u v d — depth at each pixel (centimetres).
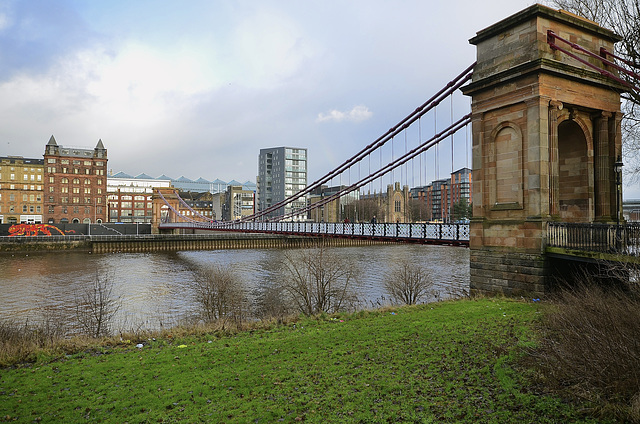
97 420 791
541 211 1877
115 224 10388
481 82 2112
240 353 1173
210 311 2912
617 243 1568
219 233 10494
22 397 902
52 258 7138
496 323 1366
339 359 1089
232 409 816
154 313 3102
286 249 9112
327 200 4094
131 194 15200
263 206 14012
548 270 1872
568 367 766
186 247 9200
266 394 884
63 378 1014
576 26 2005
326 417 762
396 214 10188
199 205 17725
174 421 773
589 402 709
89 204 12412
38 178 12362
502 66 2055
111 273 5303
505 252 2020
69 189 12225
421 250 7444
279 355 1146
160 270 5612
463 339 1195
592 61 2048
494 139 2106
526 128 1952
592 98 2041
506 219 2033
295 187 13788
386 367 1007
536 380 838
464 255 6388
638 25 1981
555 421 678
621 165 1855
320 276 3045
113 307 3297
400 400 816
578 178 2159
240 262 6306
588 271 1903
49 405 859
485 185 2144
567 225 1778
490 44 2131
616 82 2069
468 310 1617
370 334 1327
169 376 1009
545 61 1858
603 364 718
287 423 748
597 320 829
